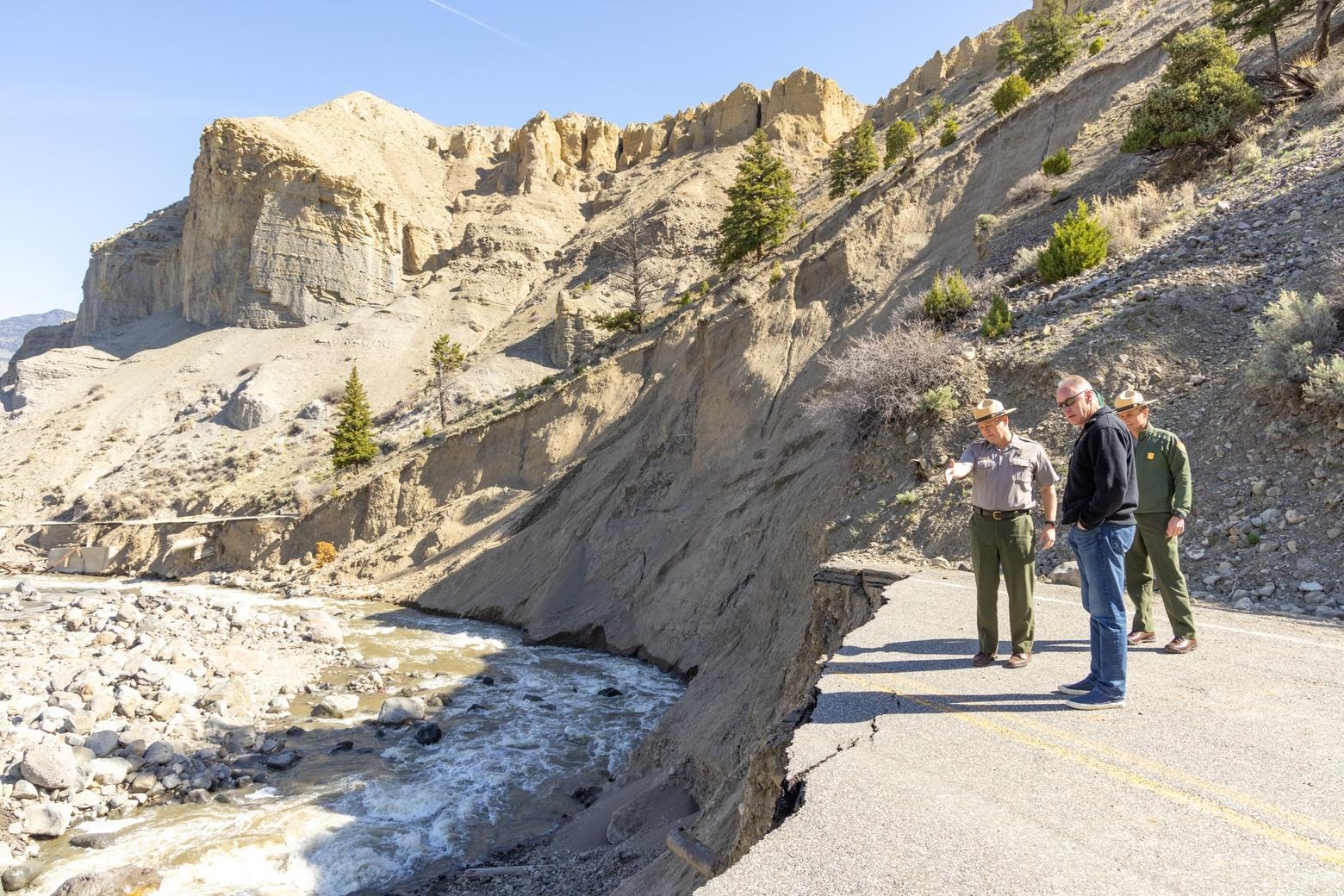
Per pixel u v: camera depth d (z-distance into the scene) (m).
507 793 15.09
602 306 84.38
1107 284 15.35
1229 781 3.62
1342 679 5.06
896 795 3.61
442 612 34.59
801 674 10.09
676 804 12.54
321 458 67.75
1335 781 3.57
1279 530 8.48
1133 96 31.14
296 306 101.44
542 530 34.75
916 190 36.97
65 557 57.84
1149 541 5.91
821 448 21.89
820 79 123.00
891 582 9.41
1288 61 23.41
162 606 27.89
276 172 105.19
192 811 13.49
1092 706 4.59
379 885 11.80
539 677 22.95
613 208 117.81
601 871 10.70
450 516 43.88
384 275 106.44
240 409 82.44
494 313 99.56
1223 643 5.98
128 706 16.70
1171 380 11.86
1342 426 8.93
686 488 30.28
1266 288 12.66
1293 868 2.89
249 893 11.18
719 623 22.17
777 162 61.78
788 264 47.84
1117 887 2.82
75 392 94.12
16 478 76.75
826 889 2.88
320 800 14.17
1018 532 5.38
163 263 113.94
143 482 72.88
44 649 20.55
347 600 39.00
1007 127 37.34
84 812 13.14
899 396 15.03
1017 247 24.41
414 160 131.75
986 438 5.59
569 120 136.00
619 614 27.36
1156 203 18.58
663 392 36.03
